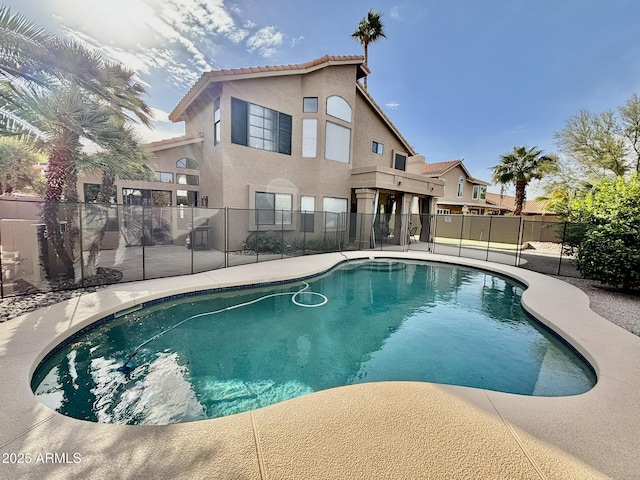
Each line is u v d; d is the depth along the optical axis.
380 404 2.93
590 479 2.10
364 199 14.62
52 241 6.97
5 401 2.78
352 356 4.82
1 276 5.67
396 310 7.03
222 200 11.63
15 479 1.97
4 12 5.14
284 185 13.24
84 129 6.82
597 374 3.74
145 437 2.38
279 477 2.04
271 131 12.68
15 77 5.63
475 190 31.33
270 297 7.57
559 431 2.59
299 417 2.70
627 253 7.15
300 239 13.84
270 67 12.09
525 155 21.23
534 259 13.05
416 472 2.11
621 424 2.70
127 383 3.85
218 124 11.99
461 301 7.79
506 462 2.23
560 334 5.08
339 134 14.43
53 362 4.07
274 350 4.95
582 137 18.11
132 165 8.78
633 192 7.83
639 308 6.38
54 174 6.86
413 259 13.12
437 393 3.15
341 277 10.10
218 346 5.00
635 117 16.48
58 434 2.39
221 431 2.48
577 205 10.39
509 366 4.51
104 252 11.62
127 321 5.67
